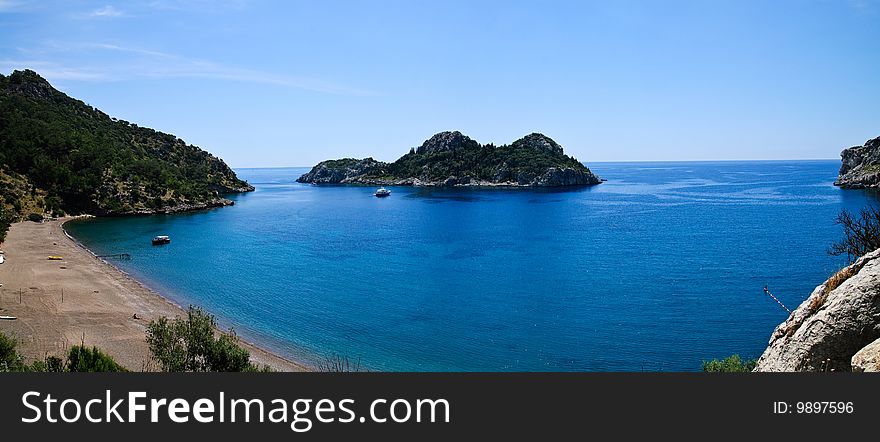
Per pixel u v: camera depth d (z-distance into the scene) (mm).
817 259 82125
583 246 101562
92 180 149250
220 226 137875
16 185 133375
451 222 146125
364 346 49719
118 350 42000
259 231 129250
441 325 55656
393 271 82375
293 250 102062
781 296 63375
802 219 130125
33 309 52062
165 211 164500
